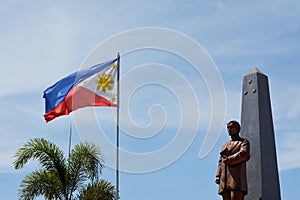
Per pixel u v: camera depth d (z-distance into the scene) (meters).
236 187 21.58
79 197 27.77
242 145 21.92
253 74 24.58
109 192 27.72
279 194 23.66
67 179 28.17
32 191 27.80
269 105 24.50
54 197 27.92
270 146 23.95
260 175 23.25
